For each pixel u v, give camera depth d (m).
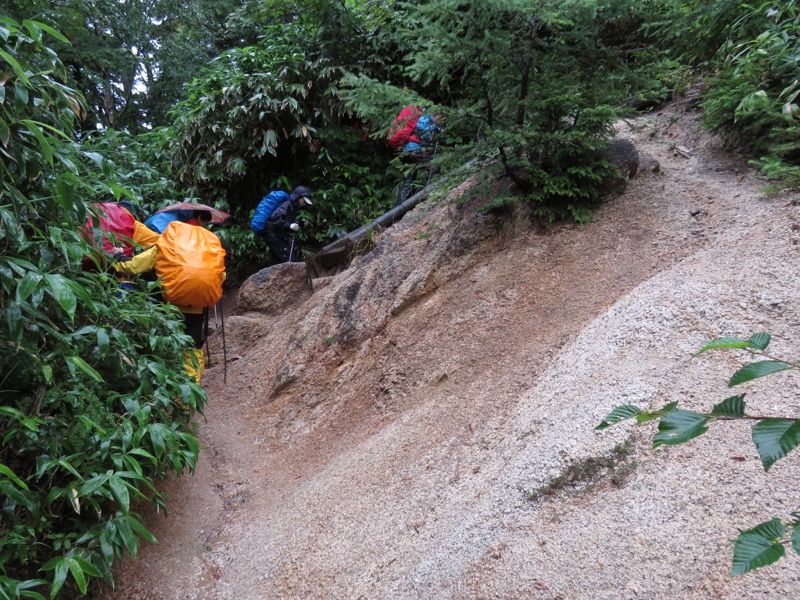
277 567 2.83
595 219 3.87
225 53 8.32
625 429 2.00
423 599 1.96
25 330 2.38
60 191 2.37
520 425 2.54
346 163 8.19
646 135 4.53
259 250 8.08
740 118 3.74
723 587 1.38
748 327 2.28
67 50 9.14
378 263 5.10
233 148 8.05
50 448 2.49
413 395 3.73
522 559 1.79
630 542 1.64
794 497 1.54
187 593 2.96
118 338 2.80
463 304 3.97
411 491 2.76
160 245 4.27
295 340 5.33
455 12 3.50
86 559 2.41
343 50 7.84
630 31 4.20
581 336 2.85
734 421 1.87
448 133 4.23
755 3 4.14
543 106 3.67
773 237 2.79
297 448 4.27
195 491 3.92
